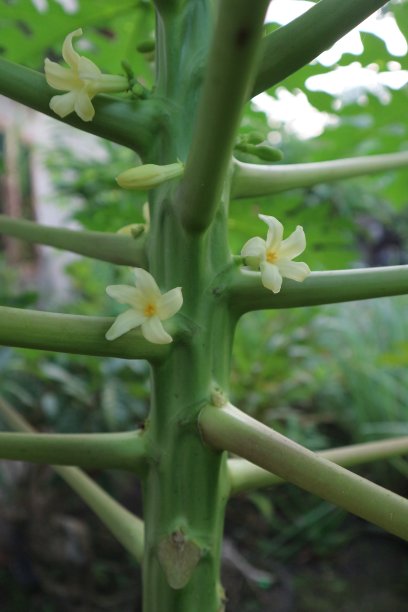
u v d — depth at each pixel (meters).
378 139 0.93
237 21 0.38
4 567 1.73
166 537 0.52
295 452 0.46
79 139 2.35
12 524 1.73
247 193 0.57
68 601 1.71
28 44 0.74
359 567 1.93
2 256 2.34
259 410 1.92
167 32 0.52
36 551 1.72
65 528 1.75
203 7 0.52
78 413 1.78
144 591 0.54
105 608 1.72
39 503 1.76
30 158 2.62
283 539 1.99
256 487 0.56
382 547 2.00
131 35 0.74
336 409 2.24
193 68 0.51
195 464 0.52
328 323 2.24
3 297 1.23
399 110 0.85
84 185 1.79
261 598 1.75
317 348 2.18
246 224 0.84
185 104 0.51
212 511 0.53
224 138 0.43
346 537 2.02
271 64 0.48
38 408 1.80
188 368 0.51
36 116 2.66
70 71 0.50
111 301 1.97
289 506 2.08
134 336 0.49
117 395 1.74
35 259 2.62
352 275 0.50
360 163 0.63
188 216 0.48
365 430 2.12
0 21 0.72
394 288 0.50
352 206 2.44
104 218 0.93
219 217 0.52
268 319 1.97
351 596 1.81
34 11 0.71
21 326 0.46
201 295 0.51
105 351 0.48
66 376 1.75
